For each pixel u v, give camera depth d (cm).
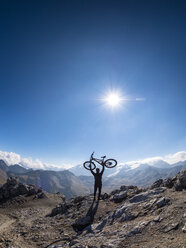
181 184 1240
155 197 1245
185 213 841
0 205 4159
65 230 1385
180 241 638
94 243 902
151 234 798
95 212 1577
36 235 1346
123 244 792
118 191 2059
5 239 1305
